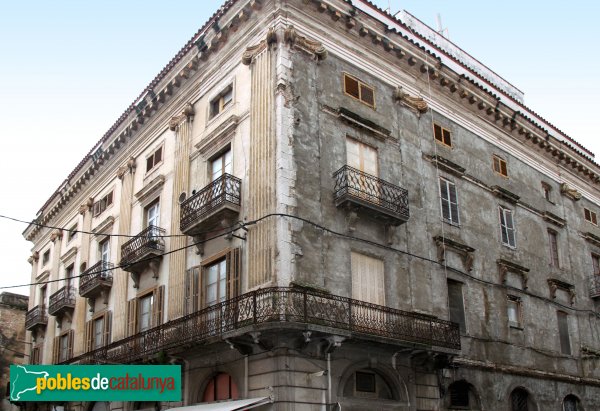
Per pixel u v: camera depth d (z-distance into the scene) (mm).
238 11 20578
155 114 25500
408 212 19828
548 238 27328
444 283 21078
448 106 24297
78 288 29125
